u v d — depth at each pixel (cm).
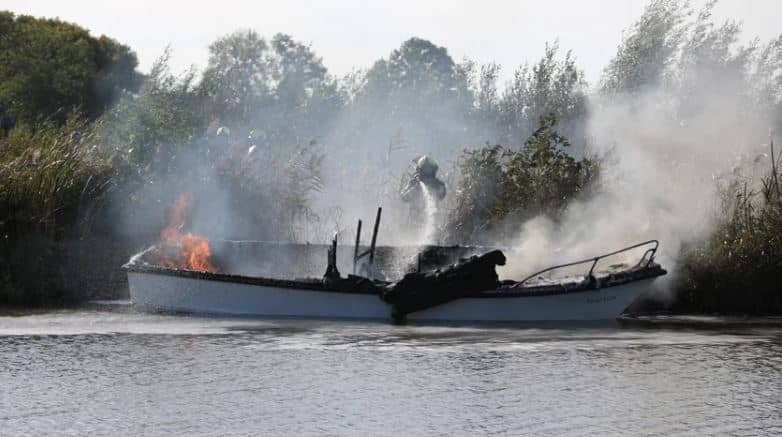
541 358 4722
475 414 3638
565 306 5894
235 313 5925
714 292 6562
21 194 6769
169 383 4094
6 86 19812
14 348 4834
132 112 8425
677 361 4662
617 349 4978
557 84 9525
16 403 3744
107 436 3325
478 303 5828
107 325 5544
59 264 6675
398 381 4175
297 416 3597
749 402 3847
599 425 3506
